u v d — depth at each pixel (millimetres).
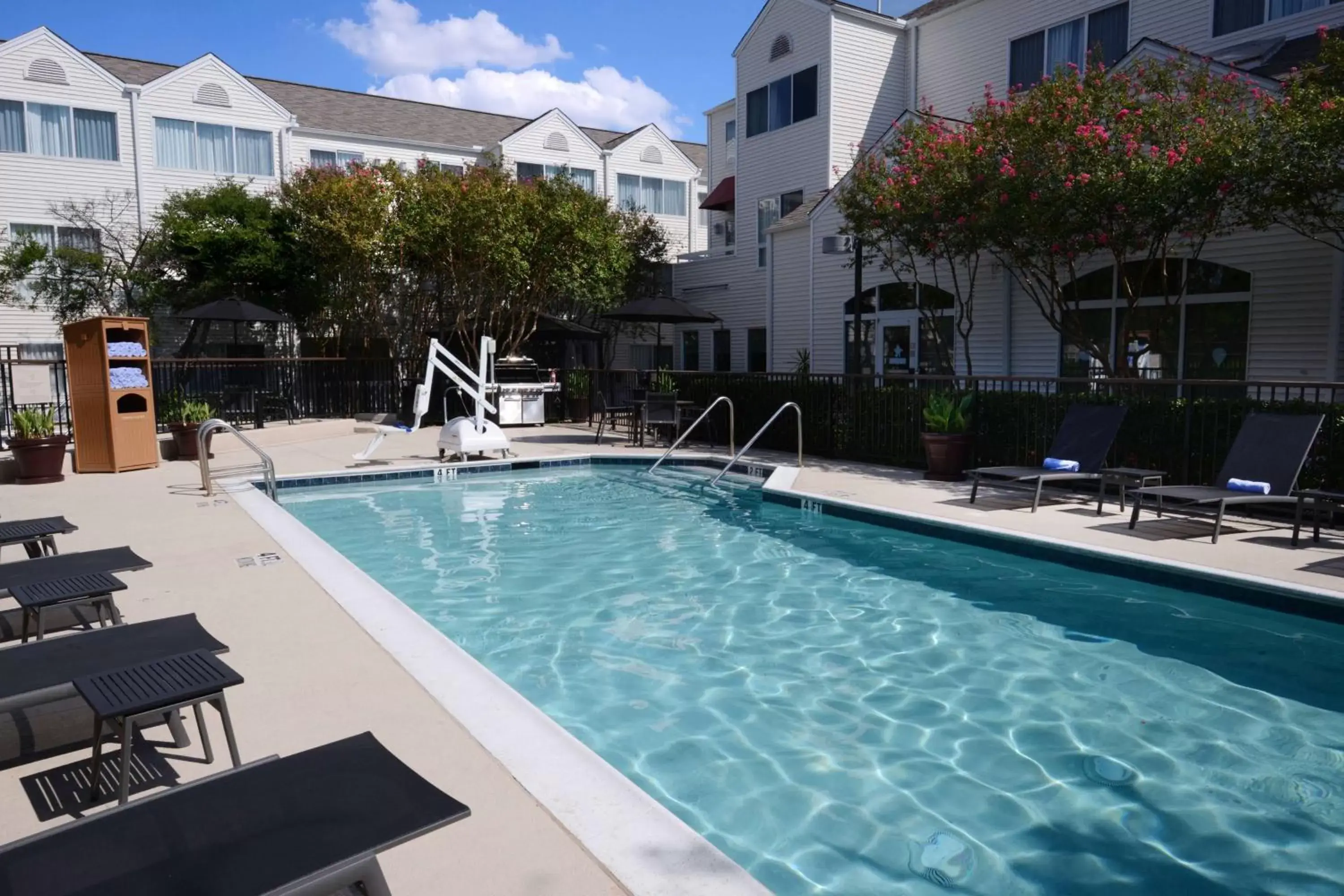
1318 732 4078
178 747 3305
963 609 5988
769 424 11078
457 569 7184
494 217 17469
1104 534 7027
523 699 3750
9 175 19578
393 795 2094
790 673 4902
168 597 5336
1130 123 9758
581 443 14617
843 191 14016
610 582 6770
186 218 19219
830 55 19328
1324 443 7211
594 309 21781
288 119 22531
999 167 10383
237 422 15539
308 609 5082
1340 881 2938
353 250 17828
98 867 1815
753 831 3291
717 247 26641
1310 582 5418
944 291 15578
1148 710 4352
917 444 11094
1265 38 13500
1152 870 3018
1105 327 13375
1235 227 10133
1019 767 3785
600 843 2621
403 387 18516
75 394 11008
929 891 2910
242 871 1791
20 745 3145
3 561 6234
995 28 17906
